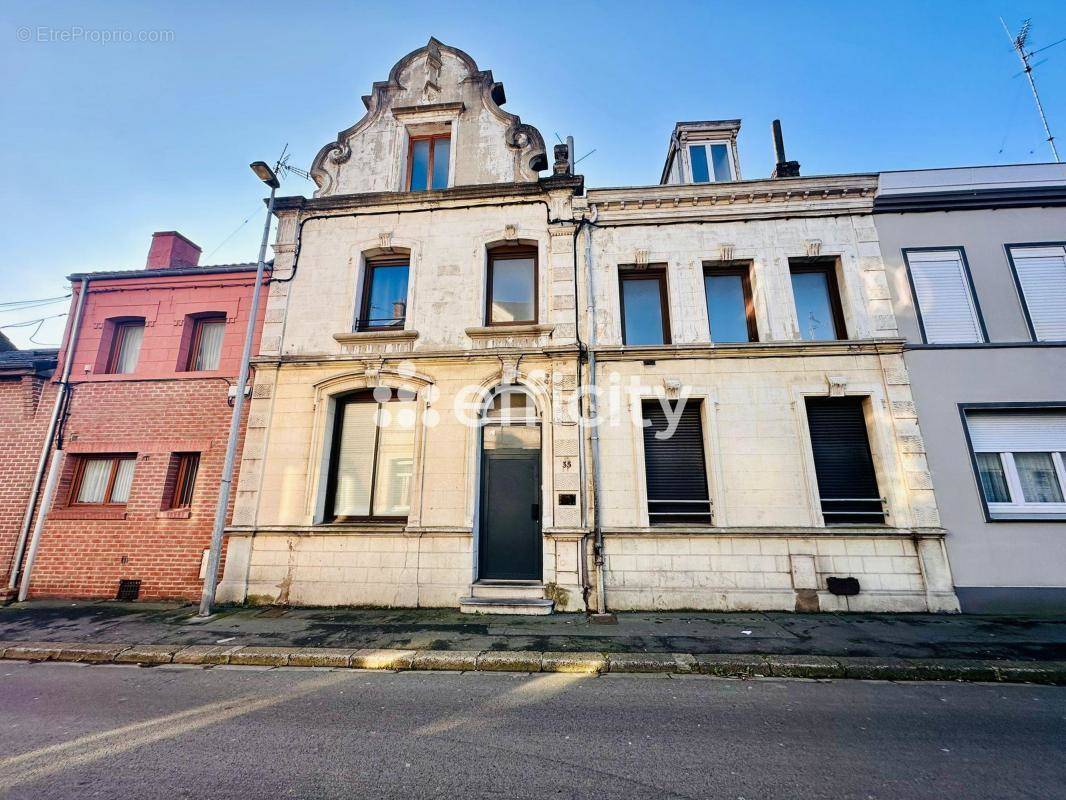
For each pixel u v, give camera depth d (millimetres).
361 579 7980
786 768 3336
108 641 6156
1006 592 7355
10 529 9070
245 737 3807
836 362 8359
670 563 7734
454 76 10602
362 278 9695
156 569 8664
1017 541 7555
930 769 3320
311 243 9766
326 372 9000
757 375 8383
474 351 8648
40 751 3598
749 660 5305
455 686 4902
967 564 7512
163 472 9086
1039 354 8281
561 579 7676
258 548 8250
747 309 9109
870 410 8211
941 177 9156
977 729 3930
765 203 9156
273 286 9547
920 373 8305
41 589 8742
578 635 6258
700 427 8484
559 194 9414
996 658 5332
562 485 8008
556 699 4559
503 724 4035
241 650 5777
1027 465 7984
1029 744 3676
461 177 9945
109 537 8859
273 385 8984
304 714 4246
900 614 7242
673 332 8773
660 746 3646
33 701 4574
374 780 3180
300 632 6465
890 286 8789
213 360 9945
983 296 8641
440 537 8031
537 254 9484
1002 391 8156
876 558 7582
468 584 7824
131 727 4000
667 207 9258
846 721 4078
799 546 7668
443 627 6648
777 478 7973
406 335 8898
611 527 7895
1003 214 8969
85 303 10148
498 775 3238
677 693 4695
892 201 8977
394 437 8906
